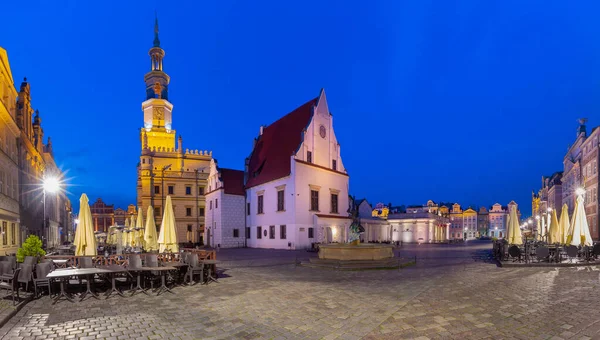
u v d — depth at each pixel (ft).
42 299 38.63
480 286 44.65
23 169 111.14
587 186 163.94
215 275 55.16
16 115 110.42
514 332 25.84
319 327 27.84
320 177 155.22
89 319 30.66
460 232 444.14
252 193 171.94
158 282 48.39
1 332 27.22
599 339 24.14
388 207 385.09
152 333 26.81
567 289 41.98
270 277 56.54
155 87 260.21
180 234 231.50
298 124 162.09
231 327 28.14
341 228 159.84
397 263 71.46
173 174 234.58
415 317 30.04
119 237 91.15
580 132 182.39
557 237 92.89
